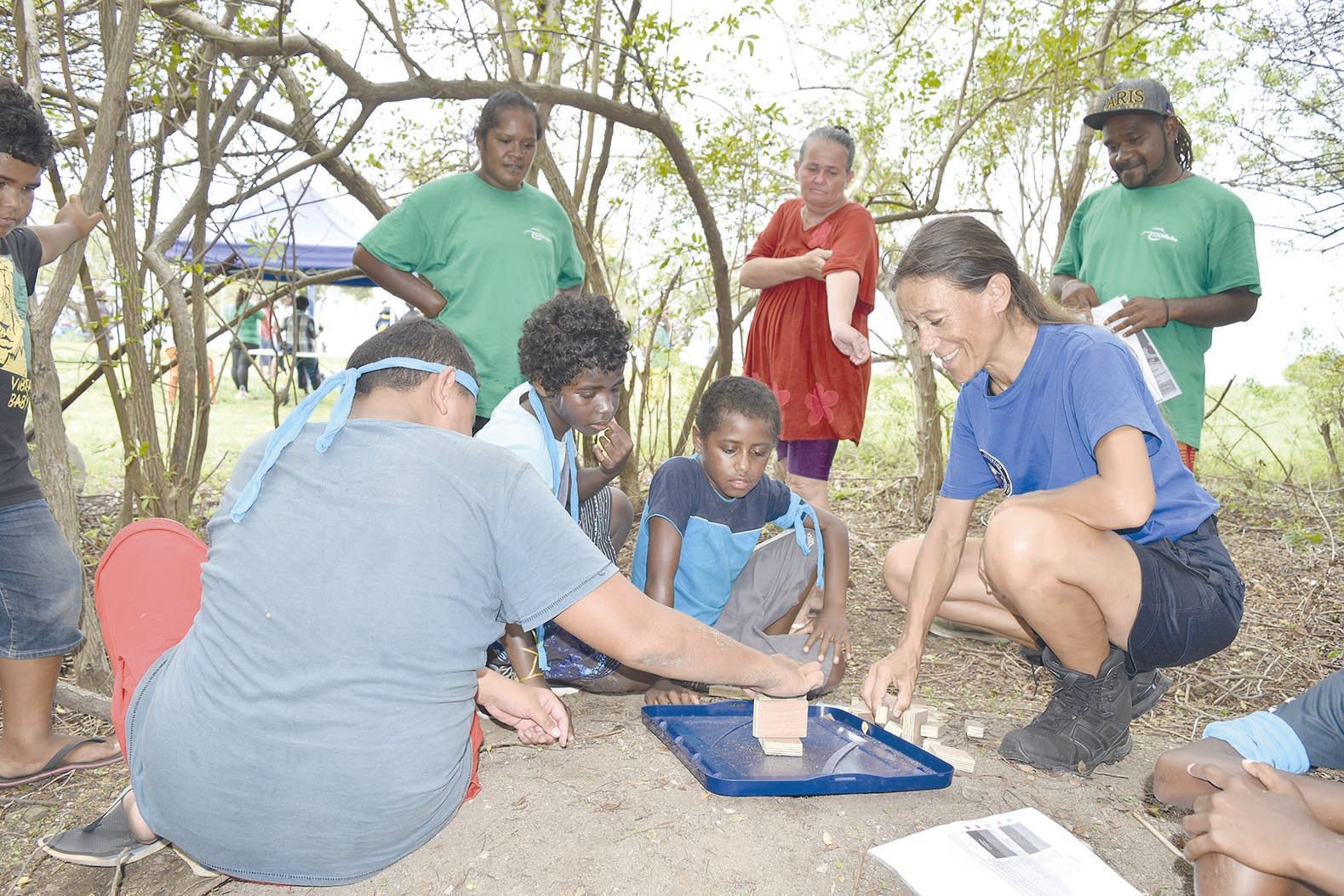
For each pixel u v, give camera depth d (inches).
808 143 151.4
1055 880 71.7
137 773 70.0
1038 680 129.9
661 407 294.2
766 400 107.8
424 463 68.3
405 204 140.6
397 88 160.7
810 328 152.4
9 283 98.9
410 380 73.2
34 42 118.7
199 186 157.0
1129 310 136.3
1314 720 67.4
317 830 66.6
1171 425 138.3
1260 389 291.7
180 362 152.8
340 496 66.9
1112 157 150.5
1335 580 170.6
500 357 138.8
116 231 141.8
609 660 114.0
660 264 226.5
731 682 81.6
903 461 283.0
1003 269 88.0
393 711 66.1
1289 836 54.8
